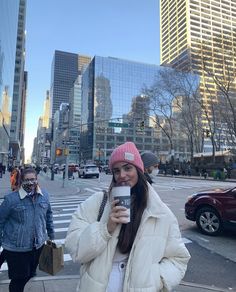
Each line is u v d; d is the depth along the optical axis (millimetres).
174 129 66500
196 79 50969
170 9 70500
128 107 121375
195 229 9477
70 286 4727
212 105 47344
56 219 11422
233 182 35719
